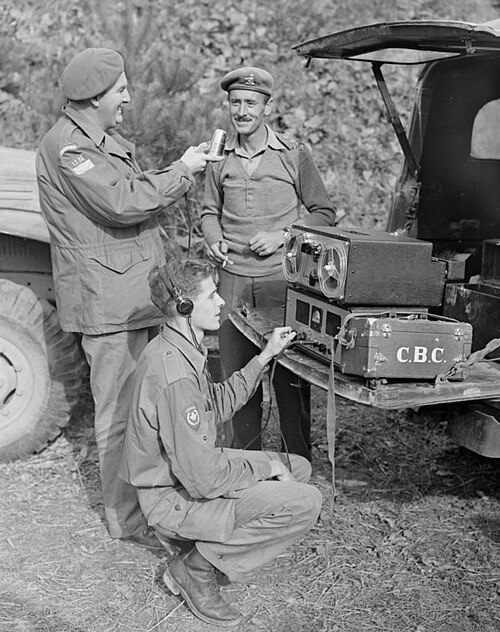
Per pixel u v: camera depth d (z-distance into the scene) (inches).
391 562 151.5
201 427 125.4
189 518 127.5
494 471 187.8
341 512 168.4
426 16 384.2
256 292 166.7
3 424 187.9
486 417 135.2
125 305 148.3
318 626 133.6
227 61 349.4
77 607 137.7
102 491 159.5
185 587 133.8
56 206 147.3
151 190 145.0
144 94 218.5
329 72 350.6
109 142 147.6
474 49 132.5
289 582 145.3
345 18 372.8
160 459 129.7
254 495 127.3
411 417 155.2
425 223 179.5
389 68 356.2
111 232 147.6
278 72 348.5
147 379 127.4
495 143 181.3
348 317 124.2
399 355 122.5
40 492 175.6
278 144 166.4
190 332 129.9
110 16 252.5
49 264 194.7
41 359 186.7
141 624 133.8
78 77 142.5
